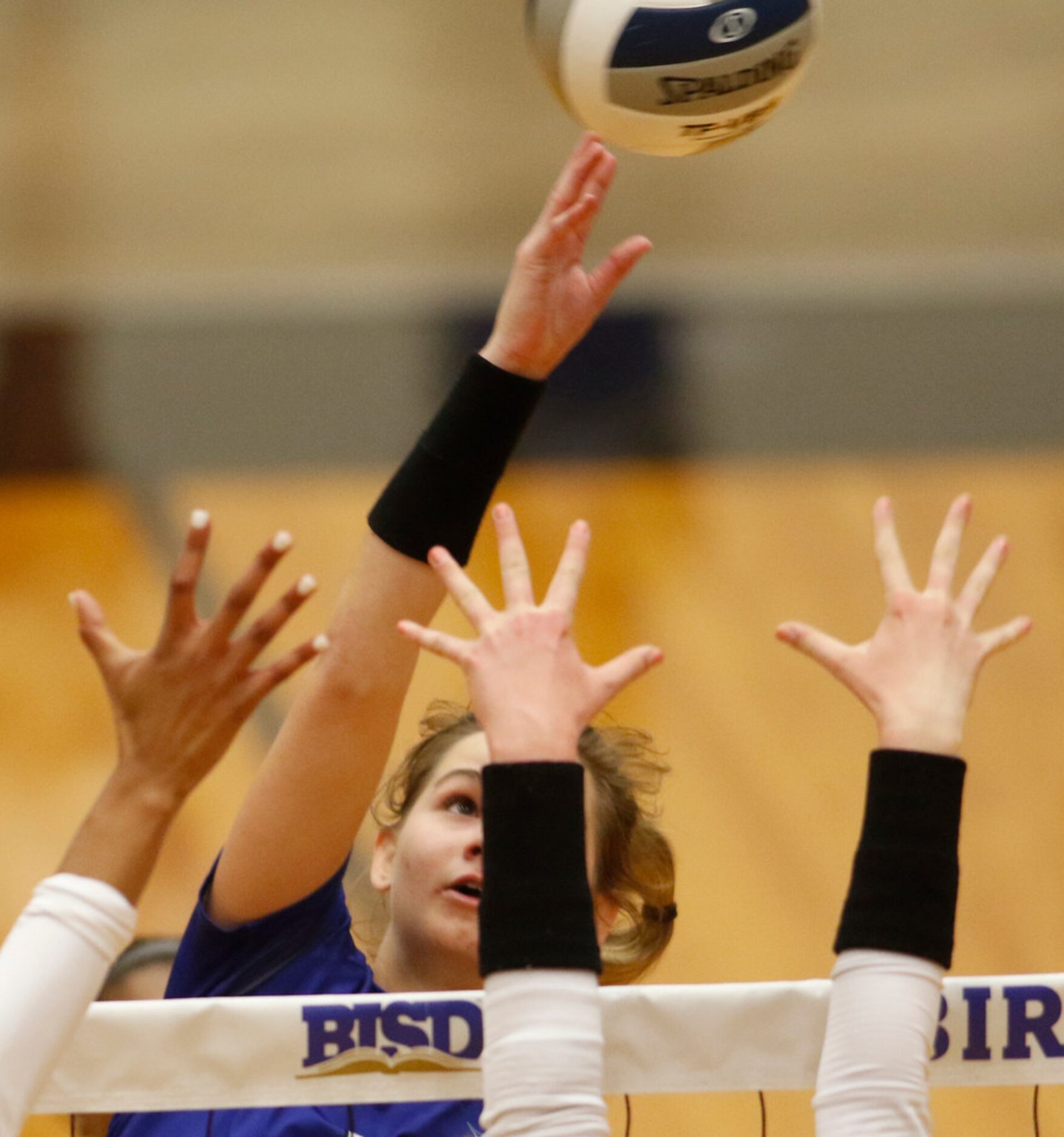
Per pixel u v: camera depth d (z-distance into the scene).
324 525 16.20
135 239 21.77
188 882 11.88
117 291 20.17
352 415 18.00
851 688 3.86
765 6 5.34
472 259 21.25
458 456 4.70
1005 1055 4.59
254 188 23.30
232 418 17.92
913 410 17.97
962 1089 10.75
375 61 27.45
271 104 26.06
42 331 19.14
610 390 18.22
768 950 11.69
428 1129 4.88
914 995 3.59
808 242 21.59
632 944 5.99
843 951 3.69
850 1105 3.52
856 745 13.71
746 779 13.30
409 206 22.77
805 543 16.00
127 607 15.09
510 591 3.75
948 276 20.45
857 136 24.91
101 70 27.05
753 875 12.40
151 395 18.23
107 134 24.98
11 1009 3.19
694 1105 10.13
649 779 6.10
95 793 12.99
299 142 24.80
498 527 3.83
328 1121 4.80
